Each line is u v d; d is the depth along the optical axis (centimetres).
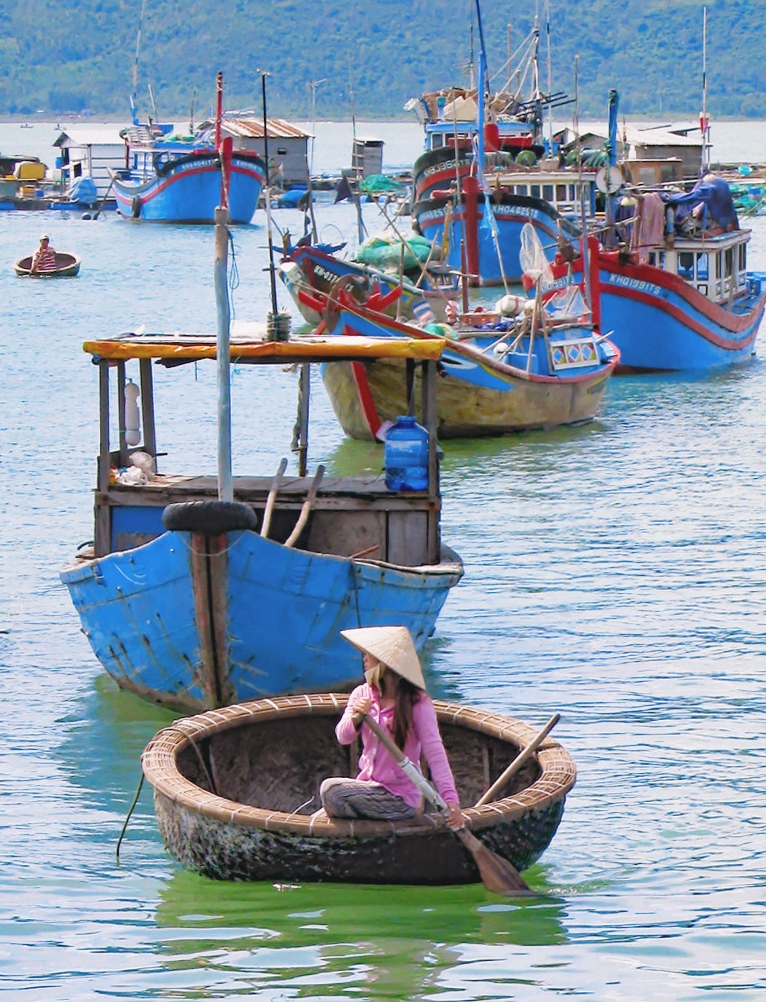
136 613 3862
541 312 8144
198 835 2936
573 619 4819
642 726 3891
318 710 3372
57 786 3541
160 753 3108
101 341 4262
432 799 2828
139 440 4628
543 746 3175
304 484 4425
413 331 7481
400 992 2516
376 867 2894
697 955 2655
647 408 8981
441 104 19138
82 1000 2502
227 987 2539
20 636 4700
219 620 3747
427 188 16550
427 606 4147
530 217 14912
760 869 3050
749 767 3606
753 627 4722
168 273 16625
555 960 2631
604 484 6850
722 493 6631
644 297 10112
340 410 7950
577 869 3066
